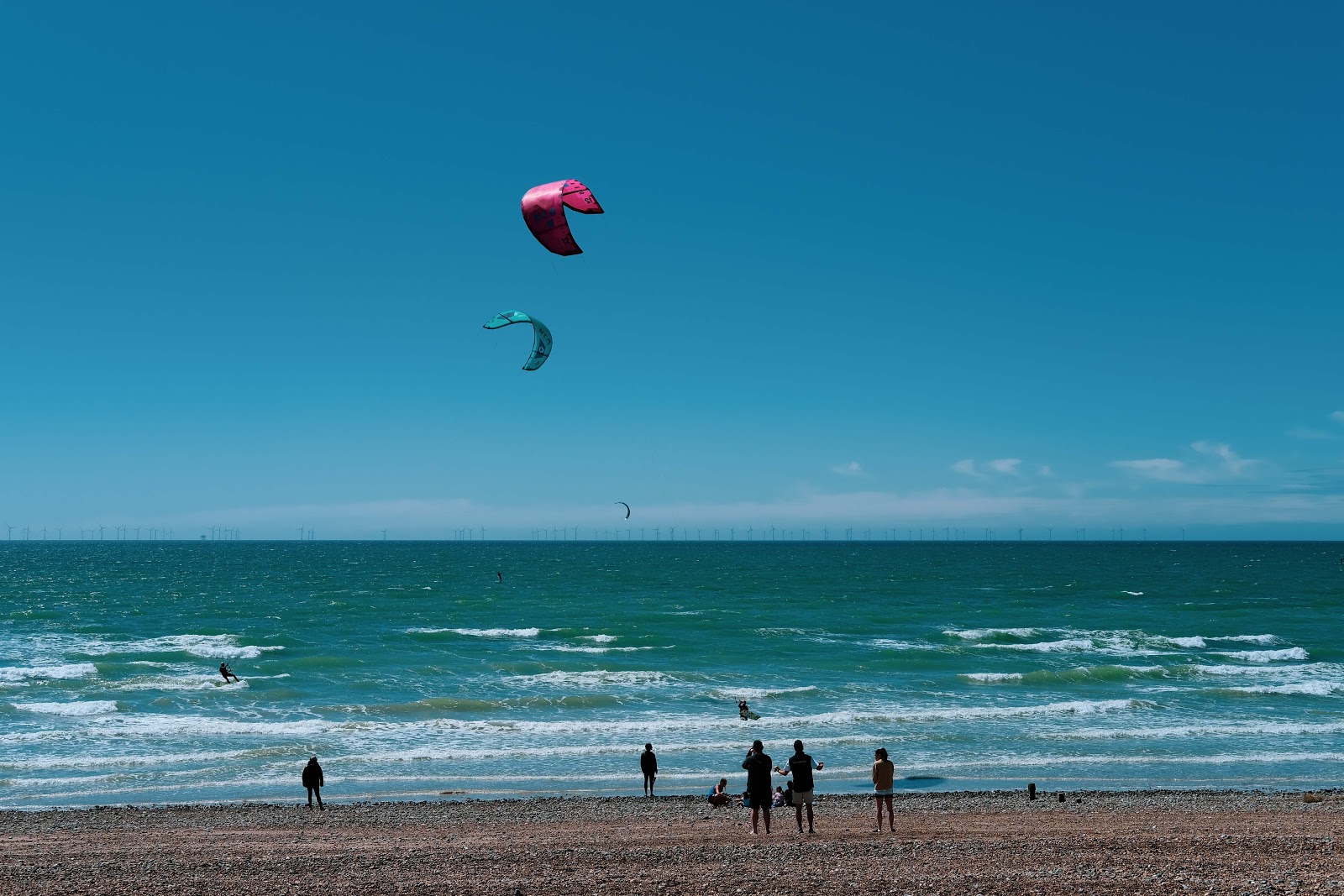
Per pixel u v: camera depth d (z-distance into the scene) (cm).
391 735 2717
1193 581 10969
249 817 1834
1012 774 2286
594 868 1196
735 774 2308
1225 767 2361
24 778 2241
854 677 3819
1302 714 3041
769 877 1085
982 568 14625
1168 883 991
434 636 5319
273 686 3547
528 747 2570
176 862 1314
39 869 1259
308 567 14700
